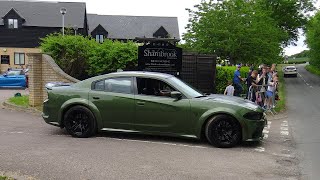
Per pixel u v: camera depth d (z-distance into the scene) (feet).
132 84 27.07
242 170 20.08
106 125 27.17
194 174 18.99
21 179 17.29
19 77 82.48
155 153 23.13
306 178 19.13
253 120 25.36
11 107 43.21
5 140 25.96
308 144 27.99
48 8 166.20
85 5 171.01
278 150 25.50
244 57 81.35
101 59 48.21
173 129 26.02
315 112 51.52
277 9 170.50
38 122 33.88
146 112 26.32
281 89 104.06
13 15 157.38
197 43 79.46
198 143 26.37
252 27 81.41
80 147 24.22
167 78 26.96
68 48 48.42
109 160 21.16
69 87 28.17
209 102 25.61
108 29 182.29
